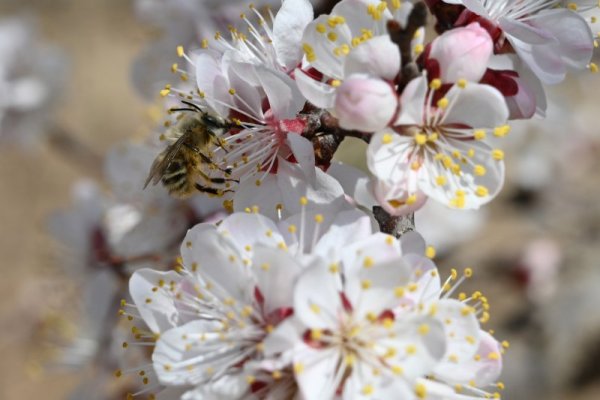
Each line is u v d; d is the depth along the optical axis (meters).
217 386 0.26
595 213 0.65
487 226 0.67
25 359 0.71
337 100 0.26
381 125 0.26
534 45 0.28
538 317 0.63
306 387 0.25
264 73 0.28
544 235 0.65
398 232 0.28
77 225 0.42
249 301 0.26
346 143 0.39
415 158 0.27
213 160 0.31
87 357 0.42
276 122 0.29
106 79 0.92
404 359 0.25
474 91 0.26
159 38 0.40
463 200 0.27
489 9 0.28
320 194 0.28
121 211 0.41
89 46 0.93
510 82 0.28
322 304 0.25
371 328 0.26
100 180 0.55
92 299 0.41
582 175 0.65
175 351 0.26
